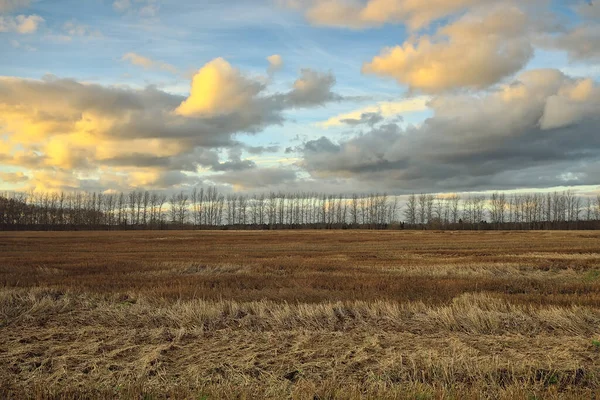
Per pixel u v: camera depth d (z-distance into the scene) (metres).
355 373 6.70
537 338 8.25
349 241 54.16
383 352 7.57
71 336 8.73
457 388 6.11
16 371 6.94
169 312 10.24
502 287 15.14
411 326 9.37
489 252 32.44
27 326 9.59
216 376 6.59
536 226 109.75
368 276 18.52
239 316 10.33
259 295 13.08
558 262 23.28
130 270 21.30
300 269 21.69
